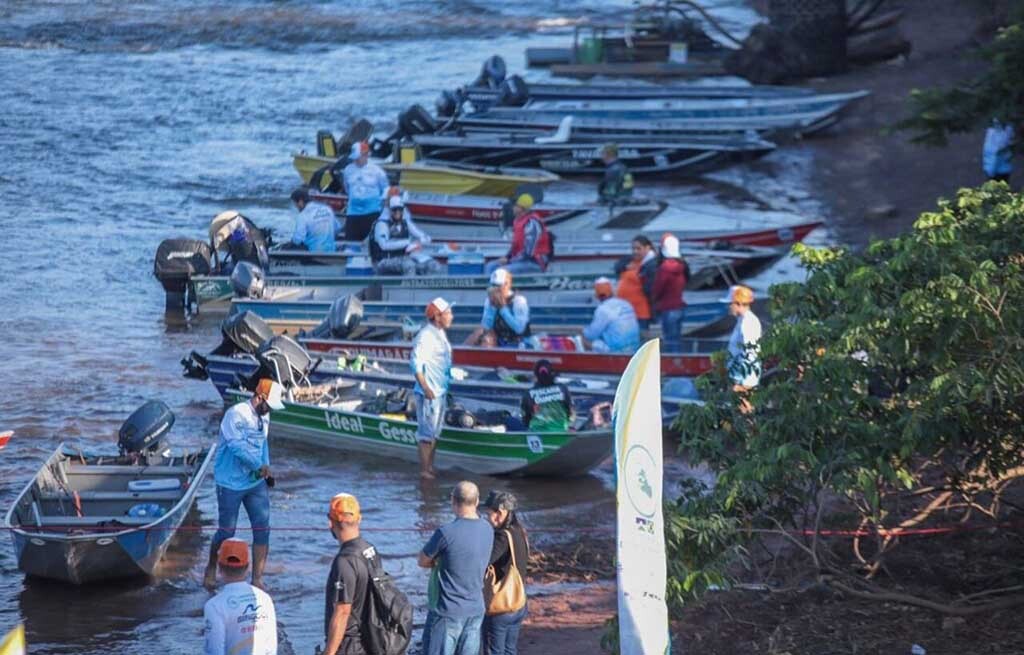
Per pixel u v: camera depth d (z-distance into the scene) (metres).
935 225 28.78
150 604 32.97
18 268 66.44
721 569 25.88
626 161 85.62
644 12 138.00
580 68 118.38
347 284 59.12
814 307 29.31
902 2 135.88
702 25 136.50
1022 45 38.53
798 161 87.75
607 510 39.69
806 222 67.19
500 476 42.38
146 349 55.06
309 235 63.50
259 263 61.31
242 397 46.16
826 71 111.38
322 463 43.62
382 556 35.84
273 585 34.09
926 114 39.44
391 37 145.00
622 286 51.59
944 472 31.55
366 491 41.03
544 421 42.59
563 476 42.53
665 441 45.28
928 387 25.84
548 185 85.31
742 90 100.50
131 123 101.12
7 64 124.75
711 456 28.28
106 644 30.72
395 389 46.44
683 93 101.19
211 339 56.78
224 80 118.94
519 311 49.69
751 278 64.19
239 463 33.09
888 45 114.62
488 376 47.84
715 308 55.31
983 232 29.42
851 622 27.41
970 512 32.06
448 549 24.48
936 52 116.50
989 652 25.50
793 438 26.91
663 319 50.81
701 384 29.48
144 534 33.44
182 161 89.75
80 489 37.50
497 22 157.00
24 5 161.25
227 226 61.34
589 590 33.16
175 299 60.62
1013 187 73.62
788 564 31.08
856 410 27.22
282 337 46.25
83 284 64.38
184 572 34.91
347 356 49.28
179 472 37.78
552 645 29.36
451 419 42.94
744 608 28.80
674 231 66.00
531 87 103.94
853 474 25.77
